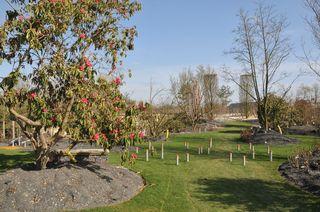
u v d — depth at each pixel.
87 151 11.16
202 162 14.67
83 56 9.64
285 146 20.09
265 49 31.16
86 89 9.20
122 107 9.76
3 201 7.88
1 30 8.74
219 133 28.59
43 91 9.42
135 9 10.80
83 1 9.82
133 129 9.62
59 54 9.45
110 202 8.77
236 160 15.43
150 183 10.84
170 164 13.98
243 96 51.47
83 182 9.05
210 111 41.56
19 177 8.62
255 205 9.20
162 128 25.00
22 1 9.23
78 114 8.91
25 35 8.93
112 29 10.66
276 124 29.30
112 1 10.53
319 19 17.22
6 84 8.82
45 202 8.08
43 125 9.05
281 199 9.71
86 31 10.35
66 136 9.75
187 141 22.52
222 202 9.38
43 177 8.79
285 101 32.31
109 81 10.02
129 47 10.94
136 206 8.71
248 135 23.14
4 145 20.88
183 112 31.03
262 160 15.47
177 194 9.88
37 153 9.92
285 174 12.45
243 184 11.24
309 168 12.56
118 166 11.80
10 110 9.30
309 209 8.91
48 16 8.92
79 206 8.27
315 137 25.06
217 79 44.31
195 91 34.94
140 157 15.41
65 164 10.32
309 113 33.53
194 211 8.62
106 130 9.54
